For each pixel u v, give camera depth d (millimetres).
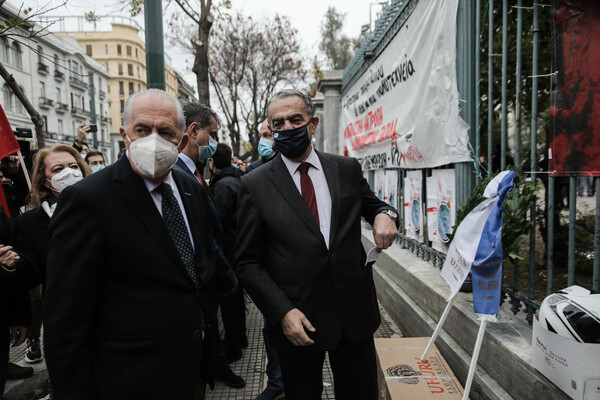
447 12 3262
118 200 1522
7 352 2371
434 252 3895
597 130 1900
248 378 3250
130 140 1599
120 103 59188
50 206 2416
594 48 1917
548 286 2299
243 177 2029
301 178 1992
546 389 1848
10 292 2277
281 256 1886
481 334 2045
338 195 1949
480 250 2094
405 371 2404
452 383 2303
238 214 1977
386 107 5234
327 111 9391
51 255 1449
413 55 4043
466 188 3131
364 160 6746
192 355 1608
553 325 1758
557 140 2197
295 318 1714
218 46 15688
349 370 1955
